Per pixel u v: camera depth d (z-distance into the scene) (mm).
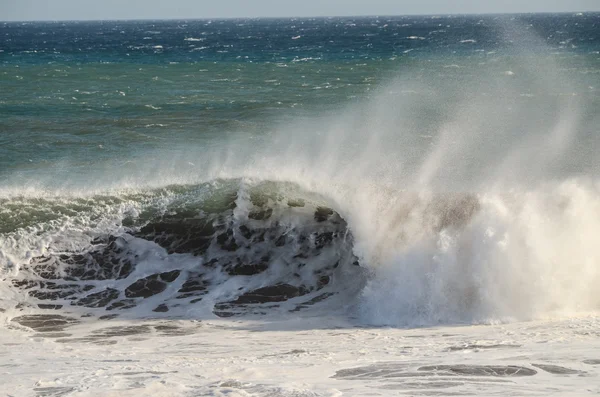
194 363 26500
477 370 23422
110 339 31844
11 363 27391
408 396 20672
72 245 40906
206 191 45219
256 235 41281
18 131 76812
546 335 28781
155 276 39281
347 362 25688
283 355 27938
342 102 91500
